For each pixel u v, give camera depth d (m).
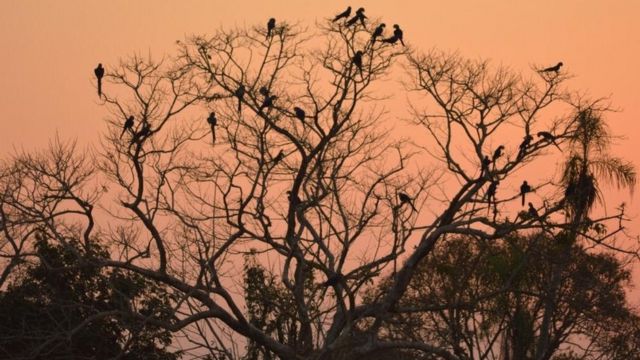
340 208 75.06
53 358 74.75
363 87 73.12
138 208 69.38
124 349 68.06
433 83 76.56
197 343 63.94
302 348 69.81
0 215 71.50
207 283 70.69
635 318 88.94
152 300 75.06
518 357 86.50
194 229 71.94
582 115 79.44
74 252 69.94
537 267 88.88
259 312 73.50
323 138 72.38
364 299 88.56
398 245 72.25
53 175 69.81
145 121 68.50
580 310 85.81
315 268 75.38
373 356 81.12
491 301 88.50
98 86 68.38
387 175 75.12
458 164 75.38
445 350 74.75
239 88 72.75
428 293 90.31
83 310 78.69
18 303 77.81
